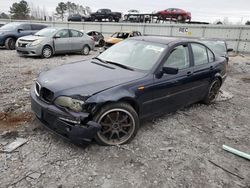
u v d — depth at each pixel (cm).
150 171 289
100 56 454
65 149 318
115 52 445
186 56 440
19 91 548
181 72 418
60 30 1174
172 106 419
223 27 2197
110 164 295
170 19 2962
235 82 883
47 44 1098
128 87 332
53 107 305
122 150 327
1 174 263
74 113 292
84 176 271
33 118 399
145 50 414
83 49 1306
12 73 728
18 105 452
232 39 2180
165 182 272
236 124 456
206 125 436
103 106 312
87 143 307
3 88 561
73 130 292
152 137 370
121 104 325
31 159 293
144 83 351
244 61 1525
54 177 265
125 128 344
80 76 341
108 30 2725
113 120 328
